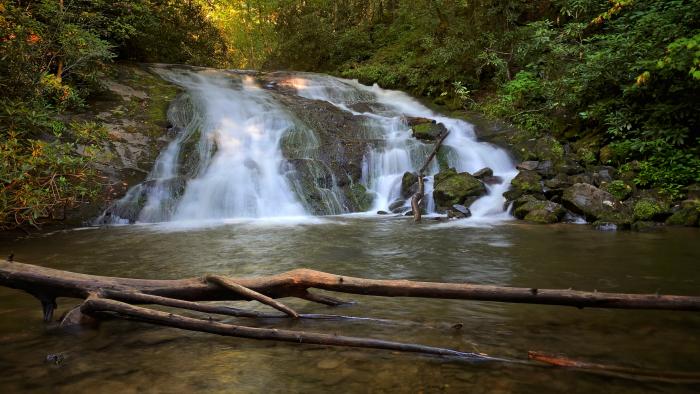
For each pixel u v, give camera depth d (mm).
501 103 11586
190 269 4328
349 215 8445
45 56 8633
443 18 14469
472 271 4141
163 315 2518
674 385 1990
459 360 2260
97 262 4652
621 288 3492
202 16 19219
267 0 22109
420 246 5395
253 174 8977
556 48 10320
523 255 4809
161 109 10617
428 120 11469
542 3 13297
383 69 16234
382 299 3328
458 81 13570
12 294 3490
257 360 2305
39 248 5426
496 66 12641
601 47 10188
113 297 2746
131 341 2564
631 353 2312
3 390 2006
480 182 8586
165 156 9117
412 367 2189
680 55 7086
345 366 2221
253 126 10750
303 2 20406
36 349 2451
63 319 2768
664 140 7992
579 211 7137
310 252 5102
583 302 2574
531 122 10586
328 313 3000
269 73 16422
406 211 8312
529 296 2611
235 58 27344
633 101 9008
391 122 11656
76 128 6914
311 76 16562
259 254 5008
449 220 7496
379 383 2037
